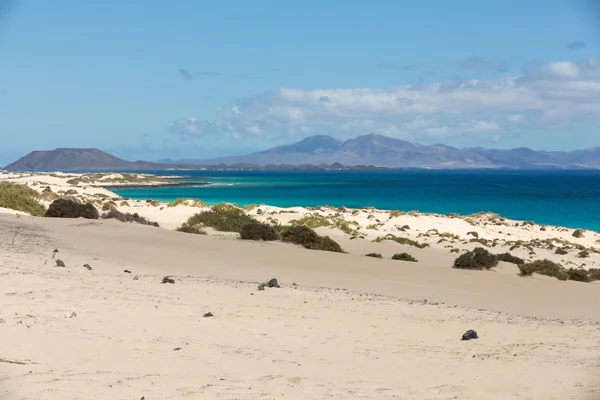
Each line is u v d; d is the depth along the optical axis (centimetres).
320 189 15275
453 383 783
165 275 1706
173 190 13612
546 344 1040
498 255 3041
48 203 4200
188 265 2020
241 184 18388
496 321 1291
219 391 693
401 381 791
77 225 2606
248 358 865
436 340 1061
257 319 1138
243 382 743
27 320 938
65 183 13175
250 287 1542
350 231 3866
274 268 2122
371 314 1280
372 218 5278
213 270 1966
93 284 1334
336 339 1027
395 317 1263
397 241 3575
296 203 9631
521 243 3994
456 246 3672
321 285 1825
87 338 881
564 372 833
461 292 1927
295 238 2852
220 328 1039
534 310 1670
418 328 1159
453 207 9344
